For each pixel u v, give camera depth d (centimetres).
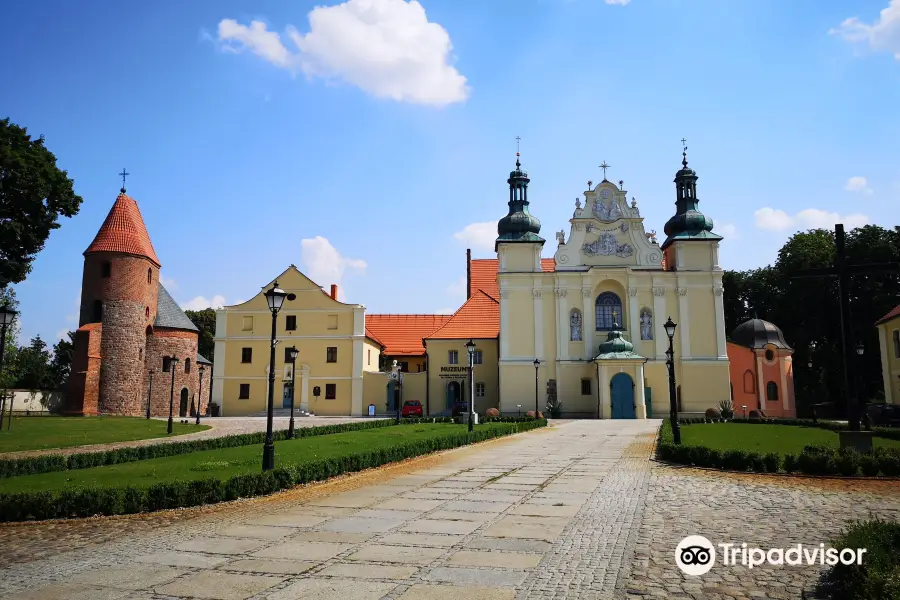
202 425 4659
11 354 6469
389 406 6788
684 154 6650
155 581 963
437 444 2820
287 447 2795
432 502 1596
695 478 1967
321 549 1140
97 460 2380
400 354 7544
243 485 1673
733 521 1334
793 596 874
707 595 882
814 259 7231
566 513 1438
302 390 6738
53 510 1456
